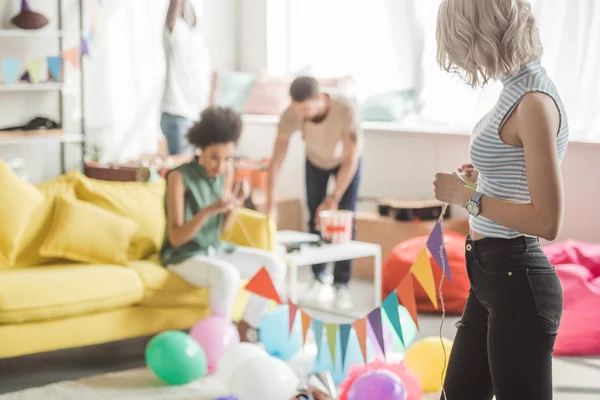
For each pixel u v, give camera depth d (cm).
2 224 371
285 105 666
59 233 371
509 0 185
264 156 652
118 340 393
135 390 330
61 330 342
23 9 589
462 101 575
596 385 342
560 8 503
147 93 680
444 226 516
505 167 190
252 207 547
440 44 195
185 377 331
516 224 184
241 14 717
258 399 292
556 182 180
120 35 662
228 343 345
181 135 608
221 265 364
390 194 573
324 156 479
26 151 623
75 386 335
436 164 542
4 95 609
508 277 190
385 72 624
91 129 652
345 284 480
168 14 601
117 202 402
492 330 194
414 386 302
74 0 636
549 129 181
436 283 451
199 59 615
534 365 189
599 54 489
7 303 327
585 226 468
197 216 366
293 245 429
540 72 188
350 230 454
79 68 639
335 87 615
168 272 372
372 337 326
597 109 493
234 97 672
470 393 209
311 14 669
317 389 296
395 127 567
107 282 353
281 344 352
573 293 391
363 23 634
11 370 354
